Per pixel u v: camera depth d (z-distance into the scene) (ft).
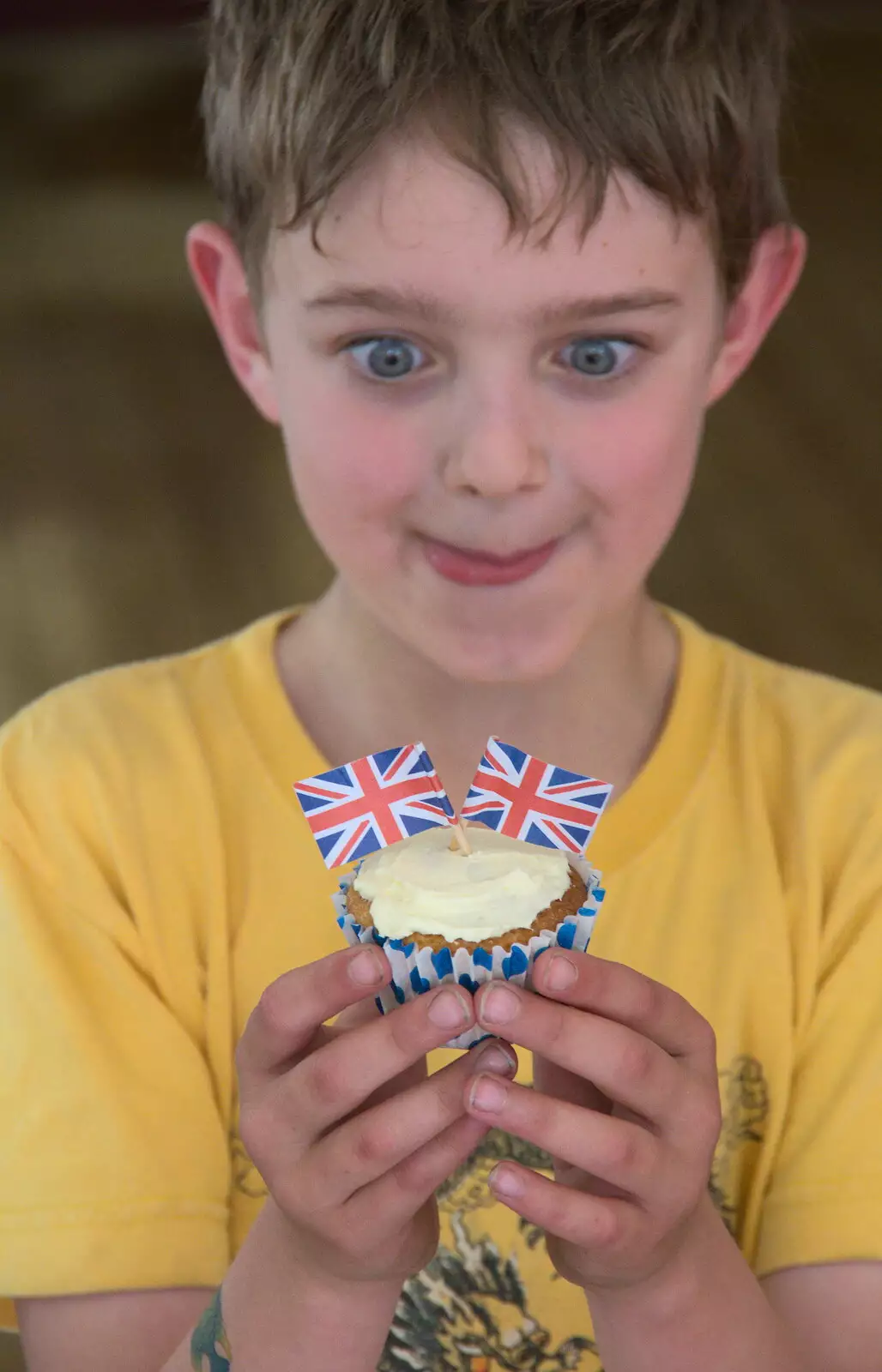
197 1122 2.53
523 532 2.39
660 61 2.33
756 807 2.65
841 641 6.20
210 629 6.34
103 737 2.69
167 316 9.23
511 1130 2.13
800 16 12.18
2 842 2.60
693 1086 2.19
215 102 2.58
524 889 2.20
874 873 2.59
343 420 2.39
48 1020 2.51
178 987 2.59
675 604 6.41
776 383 8.12
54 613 6.46
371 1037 2.12
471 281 2.30
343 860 2.21
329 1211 2.18
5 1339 3.62
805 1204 2.49
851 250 9.22
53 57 12.92
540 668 2.46
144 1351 2.45
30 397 8.41
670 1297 2.25
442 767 2.69
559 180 2.28
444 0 2.31
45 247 10.06
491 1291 2.55
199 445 7.90
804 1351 2.40
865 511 7.09
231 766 2.68
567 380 2.37
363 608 2.67
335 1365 2.27
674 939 2.59
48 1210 2.46
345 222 2.31
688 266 2.38
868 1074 2.53
